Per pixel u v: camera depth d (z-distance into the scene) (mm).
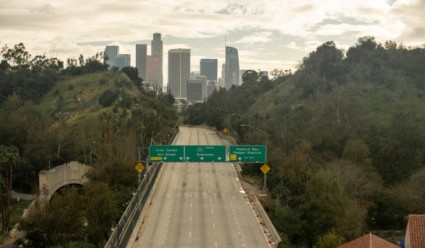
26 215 58469
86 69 198375
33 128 100000
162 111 160750
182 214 62094
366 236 40875
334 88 160000
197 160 74375
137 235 53000
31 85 171250
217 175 89500
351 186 72625
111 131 92500
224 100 190125
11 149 69125
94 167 77375
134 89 180625
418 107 139250
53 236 53531
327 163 83062
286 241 49656
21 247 54156
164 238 51969
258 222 58719
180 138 140375
